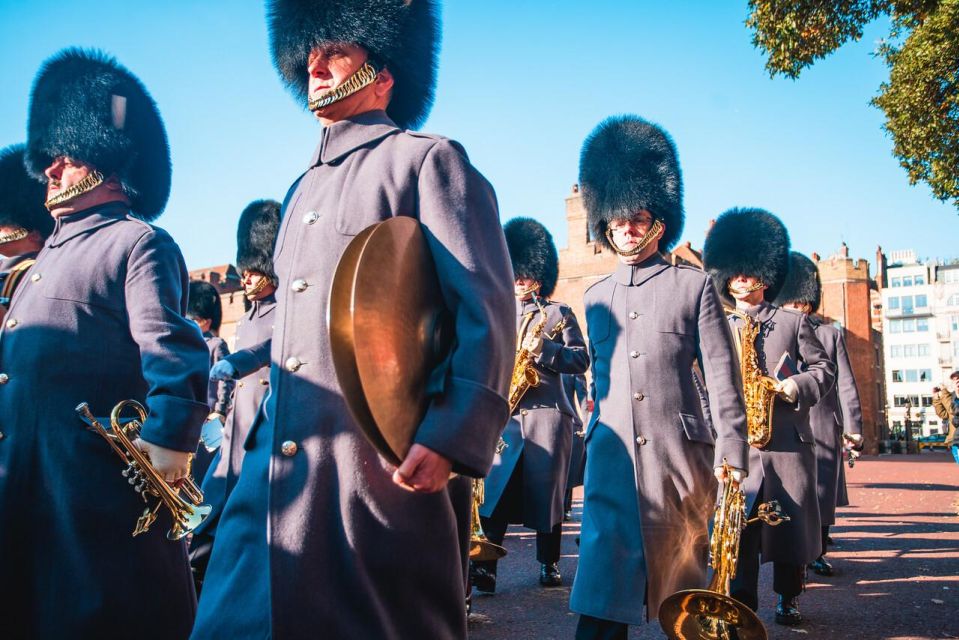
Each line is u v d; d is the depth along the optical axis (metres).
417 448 2.00
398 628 2.21
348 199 2.40
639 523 4.30
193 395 3.03
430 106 2.97
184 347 3.10
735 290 6.63
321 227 2.41
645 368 4.55
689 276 4.69
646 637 5.18
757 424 5.59
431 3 2.94
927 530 9.90
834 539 9.16
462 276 2.17
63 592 3.03
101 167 3.53
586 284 30.44
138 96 3.71
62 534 3.05
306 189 2.55
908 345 104.56
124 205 3.63
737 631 3.91
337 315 1.92
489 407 2.06
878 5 11.66
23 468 3.08
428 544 2.25
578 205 31.00
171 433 2.91
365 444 2.24
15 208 4.73
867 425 40.97
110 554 3.07
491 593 6.33
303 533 2.17
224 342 8.95
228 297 29.91
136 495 3.15
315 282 2.36
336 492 2.22
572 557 8.09
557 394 7.06
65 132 3.49
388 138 2.50
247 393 5.61
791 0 11.76
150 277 3.20
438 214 2.27
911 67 11.34
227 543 2.31
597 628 4.21
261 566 2.21
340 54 2.62
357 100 2.63
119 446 3.08
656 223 4.94
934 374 102.62
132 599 3.09
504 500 6.88
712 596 3.82
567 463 6.99
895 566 7.49
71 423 3.11
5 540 3.03
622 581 4.20
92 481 3.08
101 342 3.21
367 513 2.21
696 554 4.46
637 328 4.65
